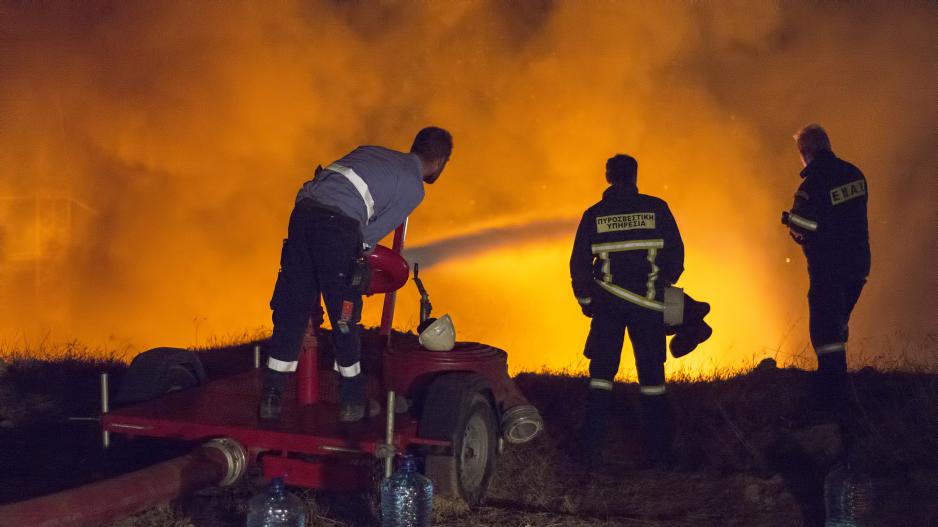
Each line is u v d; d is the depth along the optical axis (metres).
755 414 8.55
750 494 6.70
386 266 6.76
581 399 9.59
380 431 6.00
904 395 8.53
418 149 6.75
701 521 6.30
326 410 6.65
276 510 5.35
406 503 5.54
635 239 7.46
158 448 7.08
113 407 7.19
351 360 6.26
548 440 8.11
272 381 6.34
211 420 6.20
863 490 6.08
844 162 8.62
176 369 7.52
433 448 6.17
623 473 7.34
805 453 7.50
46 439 7.74
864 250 8.55
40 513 4.62
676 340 8.00
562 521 6.14
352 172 6.34
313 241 6.20
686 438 8.10
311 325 6.88
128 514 5.09
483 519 6.08
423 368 6.78
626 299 7.46
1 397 9.01
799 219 8.52
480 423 6.58
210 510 6.06
